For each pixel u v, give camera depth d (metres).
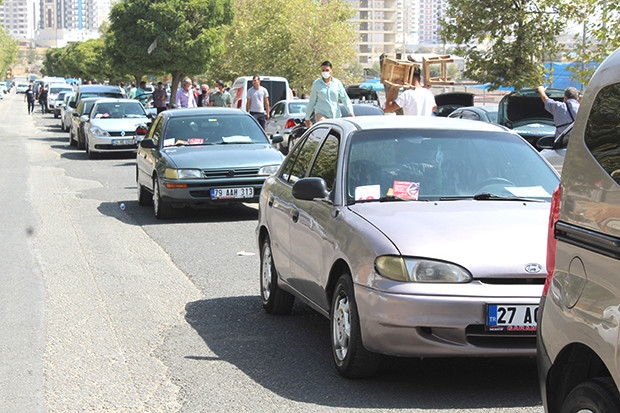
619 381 4.80
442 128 10.09
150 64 67.94
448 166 9.57
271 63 72.19
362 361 8.20
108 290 12.68
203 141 21.14
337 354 8.59
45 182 28.19
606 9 31.23
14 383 8.53
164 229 18.53
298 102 40.09
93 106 40.00
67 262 14.84
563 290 5.43
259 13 74.62
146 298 12.16
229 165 19.56
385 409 7.59
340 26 71.44
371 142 9.70
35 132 59.47
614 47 31.23
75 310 11.49
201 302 11.91
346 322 8.40
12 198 23.91
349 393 8.05
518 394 8.00
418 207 8.82
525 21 32.84
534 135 25.52
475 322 7.50
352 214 8.74
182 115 21.67
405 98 20.11
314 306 9.52
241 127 21.69
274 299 11.00
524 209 8.79
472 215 8.50
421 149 9.70
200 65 67.62
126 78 101.81
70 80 165.50
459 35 33.75
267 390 8.19
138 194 22.84
